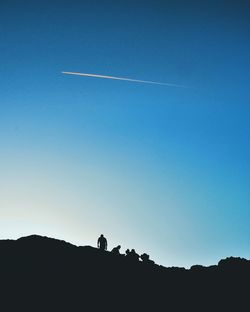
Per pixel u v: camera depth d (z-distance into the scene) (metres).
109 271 37.19
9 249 39.19
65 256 38.81
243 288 36.47
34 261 36.91
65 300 31.09
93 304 31.16
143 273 38.06
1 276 33.50
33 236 43.38
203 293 35.44
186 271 40.22
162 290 35.25
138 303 32.41
